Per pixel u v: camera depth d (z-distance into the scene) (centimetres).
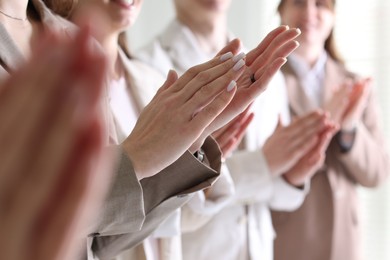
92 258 79
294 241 176
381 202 264
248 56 72
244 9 266
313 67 196
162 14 254
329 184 181
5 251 20
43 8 81
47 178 20
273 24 265
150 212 76
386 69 263
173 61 156
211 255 147
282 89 179
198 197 119
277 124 161
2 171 20
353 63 268
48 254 20
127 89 114
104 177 25
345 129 180
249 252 151
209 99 63
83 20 20
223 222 149
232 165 148
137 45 250
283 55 69
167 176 74
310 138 149
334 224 178
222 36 168
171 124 64
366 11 266
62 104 20
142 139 66
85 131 20
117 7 111
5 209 20
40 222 20
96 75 20
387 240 263
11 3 76
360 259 186
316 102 189
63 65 20
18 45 75
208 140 78
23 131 20
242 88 69
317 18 194
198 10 161
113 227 67
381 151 194
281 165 149
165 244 109
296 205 159
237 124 95
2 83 20
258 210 156
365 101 182
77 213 20
